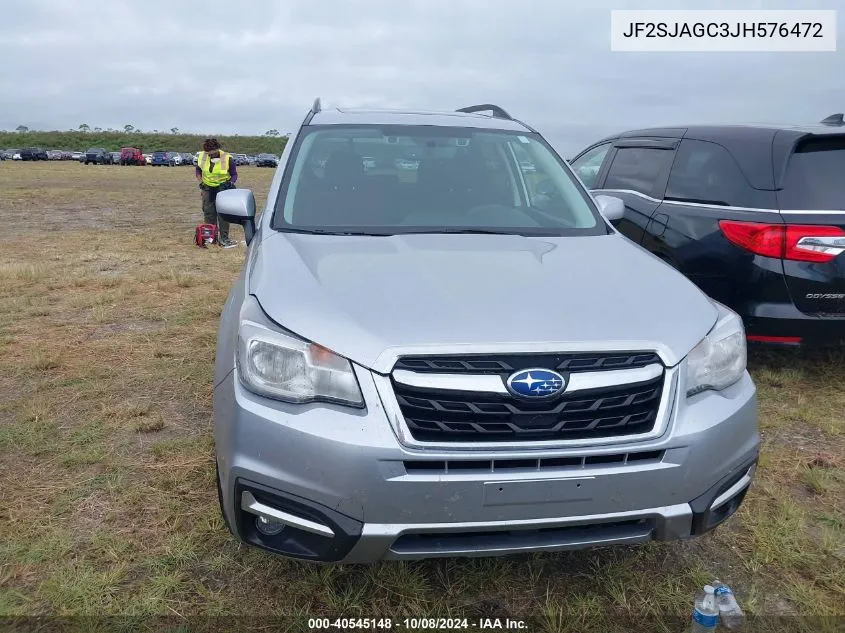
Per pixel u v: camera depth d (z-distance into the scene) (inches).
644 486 79.4
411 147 140.1
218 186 402.0
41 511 110.2
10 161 2514.8
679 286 97.2
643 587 95.4
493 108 175.5
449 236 116.0
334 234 115.5
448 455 75.5
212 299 256.2
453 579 96.7
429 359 77.5
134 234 465.1
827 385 171.6
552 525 78.7
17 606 88.6
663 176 190.9
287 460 77.5
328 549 78.7
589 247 114.1
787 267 154.6
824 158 158.9
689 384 83.7
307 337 80.1
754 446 89.2
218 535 104.4
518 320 82.0
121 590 92.3
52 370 175.2
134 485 118.6
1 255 362.6
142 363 181.3
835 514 113.9
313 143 138.4
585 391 78.3
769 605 92.3
